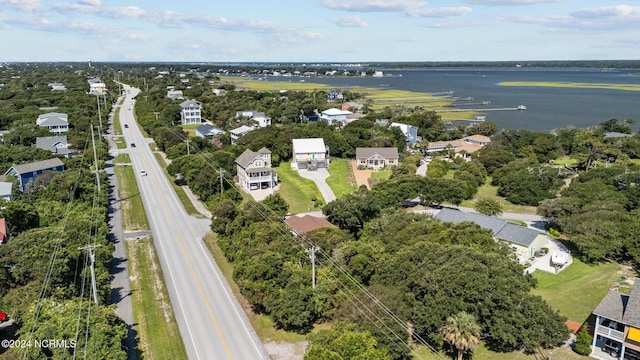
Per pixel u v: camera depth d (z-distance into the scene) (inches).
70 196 2883.9
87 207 2790.4
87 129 5349.4
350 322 1509.6
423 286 1620.3
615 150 4170.8
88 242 1980.8
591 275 2196.1
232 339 1651.1
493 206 2893.7
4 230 2172.7
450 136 5570.9
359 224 2605.8
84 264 1843.0
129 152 4869.6
